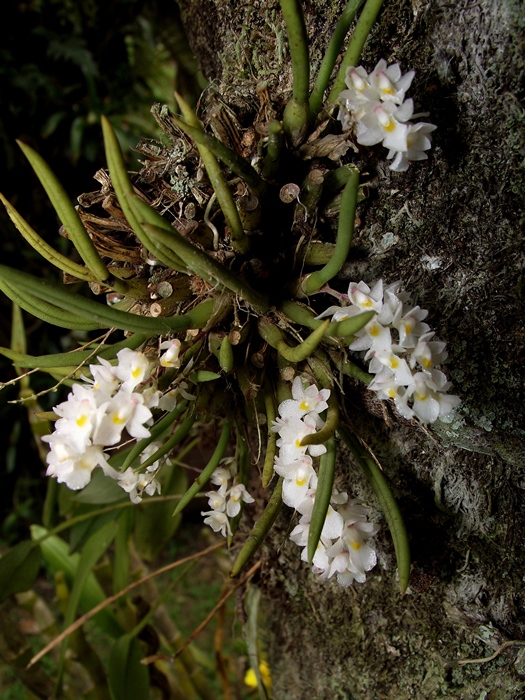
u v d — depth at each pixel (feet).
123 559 1.21
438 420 0.71
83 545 1.17
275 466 0.65
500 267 0.69
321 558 0.67
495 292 0.70
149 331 0.61
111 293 0.80
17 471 3.06
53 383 2.77
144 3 2.18
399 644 0.85
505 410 0.70
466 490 0.76
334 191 0.71
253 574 1.01
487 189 0.69
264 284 0.71
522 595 0.76
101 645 2.51
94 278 0.71
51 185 0.57
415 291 0.73
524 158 0.67
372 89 0.61
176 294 0.70
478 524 0.76
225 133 0.71
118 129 2.49
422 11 0.69
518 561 0.75
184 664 1.42
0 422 2.92
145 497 1.22
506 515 0.75
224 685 1.33
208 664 1.66
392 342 0.63
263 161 0.70
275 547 0.96
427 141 0.63
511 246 0.69
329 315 0.71
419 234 0.72
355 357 0.73
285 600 0.99
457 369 0.71
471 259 0.70
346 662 0.92
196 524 3.09
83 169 2.61
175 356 0.64
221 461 0.80
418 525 0.79
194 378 0.68
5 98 2.43
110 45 2.44
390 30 0.71
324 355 0.69
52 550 1.37
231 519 0.78
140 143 0.80
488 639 0.77
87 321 0.67
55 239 2.62
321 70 0.66
